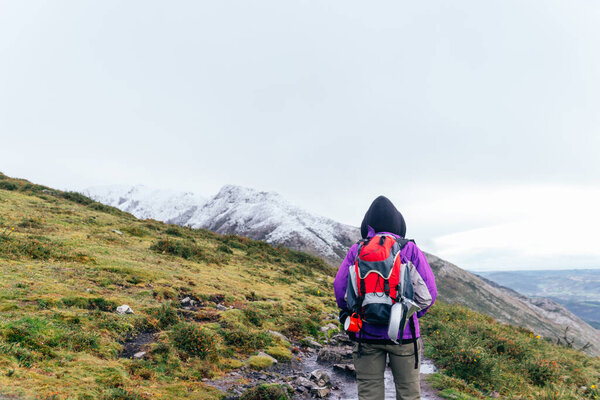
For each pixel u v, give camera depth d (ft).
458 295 577.43
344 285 9.86
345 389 23.06
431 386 23.47
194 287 39.06
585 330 604.49
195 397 17.40
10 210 53.31
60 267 33.86
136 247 51.03
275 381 22.24
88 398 14.28
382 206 10.47
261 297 43.45
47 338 18.61
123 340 22.61
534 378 29.35
